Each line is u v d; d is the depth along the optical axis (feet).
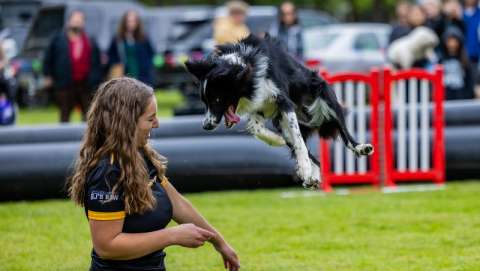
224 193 36.19
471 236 26.63
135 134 15.44
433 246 25.52
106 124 15.39
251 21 81.20
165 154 35.12
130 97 15.46
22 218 31.07
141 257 15.85
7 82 45.39
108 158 15.37
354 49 71.10
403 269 22.97
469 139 37.24
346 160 36.68
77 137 35.55
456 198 33.47
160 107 80.69
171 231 15.81
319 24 98.12
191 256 25.31
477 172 37.88
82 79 49.55
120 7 93.30
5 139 35.04
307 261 24.12
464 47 50.93
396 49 49.37
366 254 24.81
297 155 20.02
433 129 37.70
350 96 36.27
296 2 152.05
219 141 35.99
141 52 51.29
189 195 35.73
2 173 34.30
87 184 15.43
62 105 49.93
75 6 89.35
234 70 19.95
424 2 56.80
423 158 36.73
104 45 90.63
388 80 35.96
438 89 36.06
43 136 35.35
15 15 91.20
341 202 33.32
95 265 15.90
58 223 30.12
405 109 36.86
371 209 31.60
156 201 15.99
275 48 21.30
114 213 15.31
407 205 32.22
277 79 20.49
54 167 34.53
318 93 21.31
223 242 17.29
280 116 20.74
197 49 86.43
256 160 35.96
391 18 144.46
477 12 55.47
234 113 20.45
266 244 26.30
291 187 37.17
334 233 27.73
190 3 158.92
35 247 26.43
